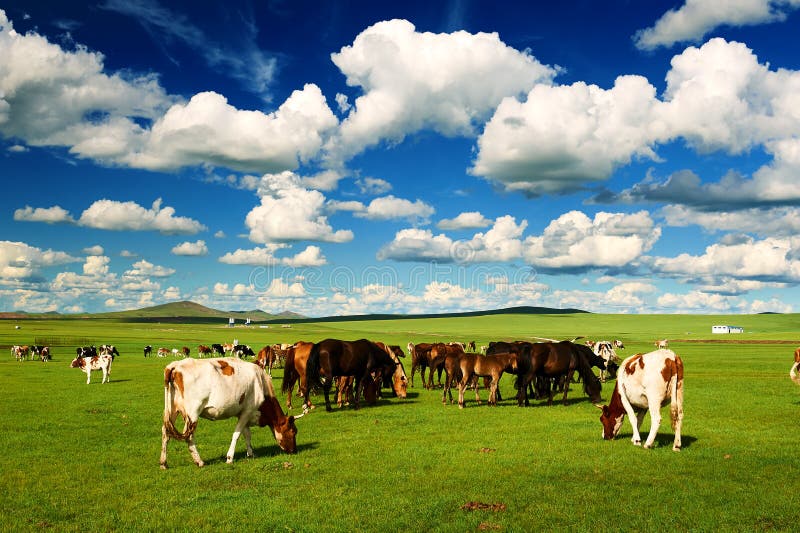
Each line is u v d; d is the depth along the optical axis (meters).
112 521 8.27
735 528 7.77
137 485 10.07
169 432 11.18
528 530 7.80
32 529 7.96
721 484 9.82
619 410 13.64
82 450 13.02
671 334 134.00
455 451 12.62
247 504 8.94
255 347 75.44
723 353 57.12
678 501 8.93
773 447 12.70
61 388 26.86
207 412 11.39
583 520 8.14
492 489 9.66
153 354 64.12
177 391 11.18
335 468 11.19
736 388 24.64
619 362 37.75
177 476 10.66
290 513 8.52
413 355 29.42
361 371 20.11
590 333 146.62
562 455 12.10
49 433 15.14
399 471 10.88
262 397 12.24
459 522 8.08
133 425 16.41
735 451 12.35
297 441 14.08
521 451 12.55
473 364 20.75
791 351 60.38
